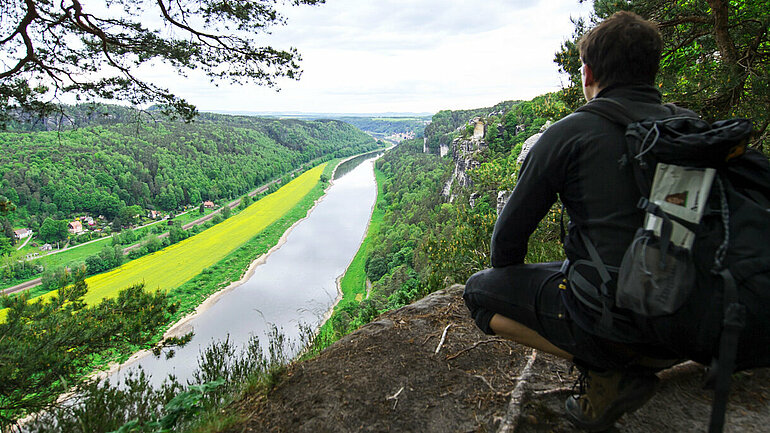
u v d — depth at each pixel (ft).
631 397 3.77
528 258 15.74
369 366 6.91
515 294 4.38
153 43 23.47
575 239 3.81
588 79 4.25
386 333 7.99
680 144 2.93
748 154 3.11
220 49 24.06
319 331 10.48
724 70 14.29
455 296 9.64
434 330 8.00
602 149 3.47
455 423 5.46
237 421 5.88
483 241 17.57
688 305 2.86
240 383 7.27
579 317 3.67
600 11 18.93
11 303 20.57
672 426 4.85
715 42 16.39
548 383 5.91
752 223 2.83
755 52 15.25
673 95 15.12
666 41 18.17
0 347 17.72
